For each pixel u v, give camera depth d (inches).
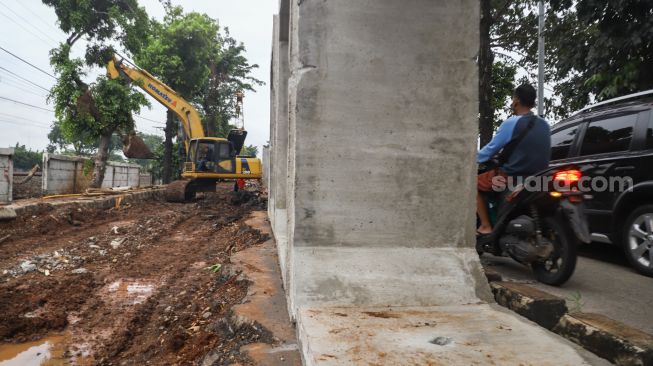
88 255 291.3
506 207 164.2
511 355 85.7
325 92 124.2
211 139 698.2
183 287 217.2
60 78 658.2
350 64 125.2
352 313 110.0
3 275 234.8
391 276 121.6
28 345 152.6
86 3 671.8
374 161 126.2
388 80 126.8
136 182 1015.6
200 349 135.9
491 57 375.2
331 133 124.5
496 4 435.2
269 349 116.9
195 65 1096.2
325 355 84.0
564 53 334.6
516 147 163.0
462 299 120.8
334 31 124.6
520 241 160.7
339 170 124.8
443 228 129.6
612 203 196.1
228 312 147.8
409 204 127.8
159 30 1046.4
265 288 168.7
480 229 176.2
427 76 128.4
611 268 197.0
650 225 178.4
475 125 130.6
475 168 131.1
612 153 200.1
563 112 392.5
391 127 127.1
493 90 500.4
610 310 136.2
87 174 707.4
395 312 111.6
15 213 385.4
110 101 687.7
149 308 188.5
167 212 534.6
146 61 992.2
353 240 125.3
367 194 125.9
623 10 271.7
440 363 81.6
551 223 156.9
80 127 685.3
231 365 112.7
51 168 605.3
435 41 128.6
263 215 439.2
